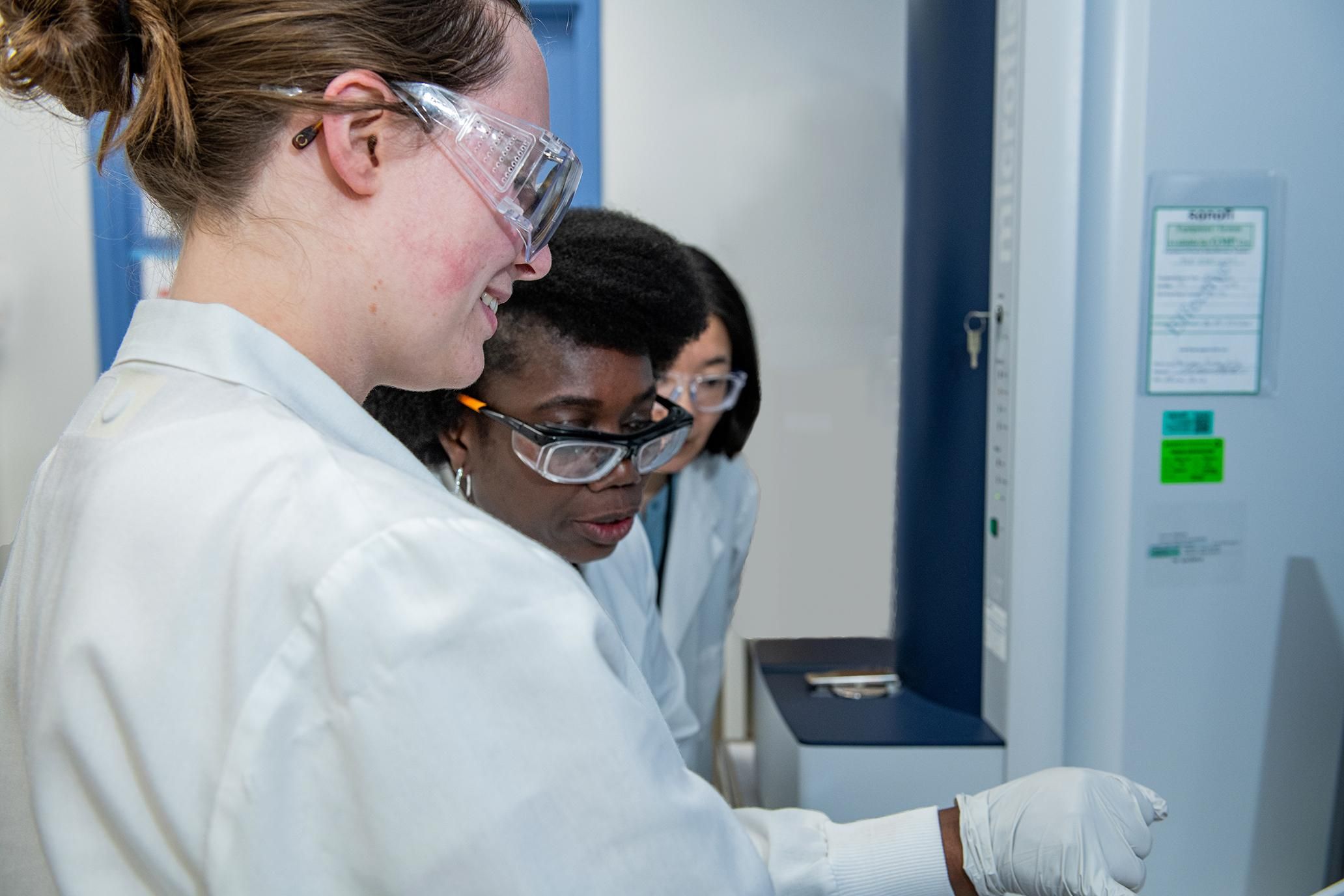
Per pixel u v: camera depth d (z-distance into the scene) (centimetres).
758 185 180
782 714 123
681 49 176
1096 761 104
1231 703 104
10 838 47
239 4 43
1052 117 100
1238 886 105
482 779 37
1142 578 102
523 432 77
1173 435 101
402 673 37
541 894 37
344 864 38
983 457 117
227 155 44
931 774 110
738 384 132
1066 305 101
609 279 74
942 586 124
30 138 168
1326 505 103
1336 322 101
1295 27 98
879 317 183
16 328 173
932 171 123
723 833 45
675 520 140
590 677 40
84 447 45
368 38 44
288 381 45
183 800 38
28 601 45
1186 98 98
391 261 46
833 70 178
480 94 49
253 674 37
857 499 187
